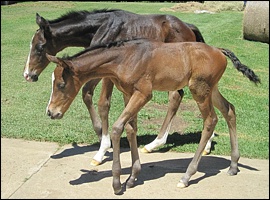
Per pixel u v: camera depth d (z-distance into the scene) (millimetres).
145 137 6297
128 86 4348
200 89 4609
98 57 4332
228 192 4609
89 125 6766
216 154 5723
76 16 5520
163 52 4418
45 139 6164
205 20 17891
